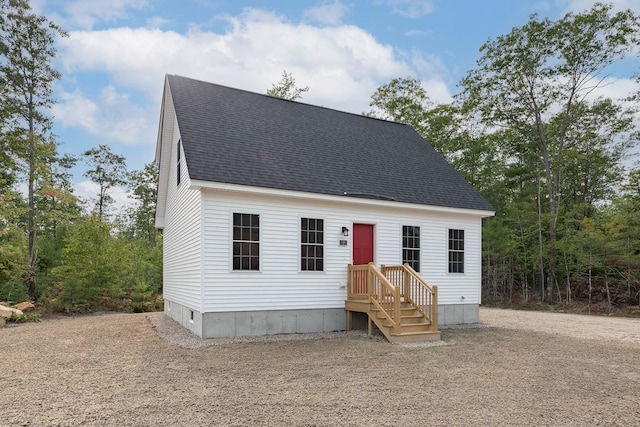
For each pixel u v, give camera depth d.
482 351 9.16
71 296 17.09
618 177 27.27
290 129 13.66
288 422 4.74
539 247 23.22
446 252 13.78
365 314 12.03
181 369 7.17
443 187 14.46
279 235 10.98
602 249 20.38
